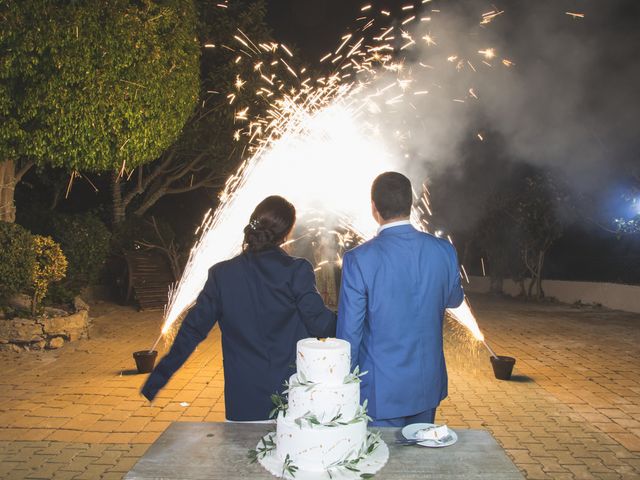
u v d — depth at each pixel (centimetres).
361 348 301
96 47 792
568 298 1658
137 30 830
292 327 301
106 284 1430
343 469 223
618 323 1202
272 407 293
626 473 437
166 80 888
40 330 851
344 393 230
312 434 223
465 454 240
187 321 298
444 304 313
